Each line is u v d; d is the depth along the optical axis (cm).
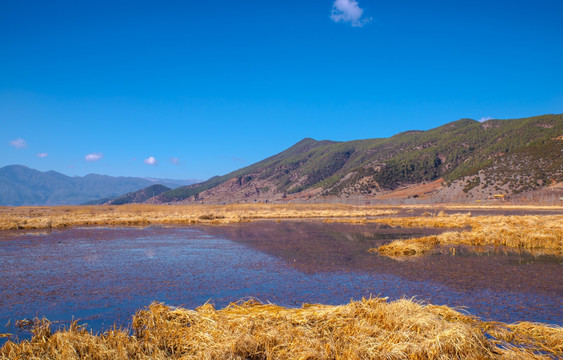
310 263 1452
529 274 1217
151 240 2350
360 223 3816
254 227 3425
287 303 908
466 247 1861
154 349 589
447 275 1206
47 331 638
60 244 2141
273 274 1251
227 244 2119
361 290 1026
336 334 619
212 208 7700
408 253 1673
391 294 983
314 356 549
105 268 1376
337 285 1085
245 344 578
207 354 555
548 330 686
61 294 1002
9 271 1322
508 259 1507
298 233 2772
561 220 2967
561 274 1215
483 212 5884
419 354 550
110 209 7000
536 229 2217
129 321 786
